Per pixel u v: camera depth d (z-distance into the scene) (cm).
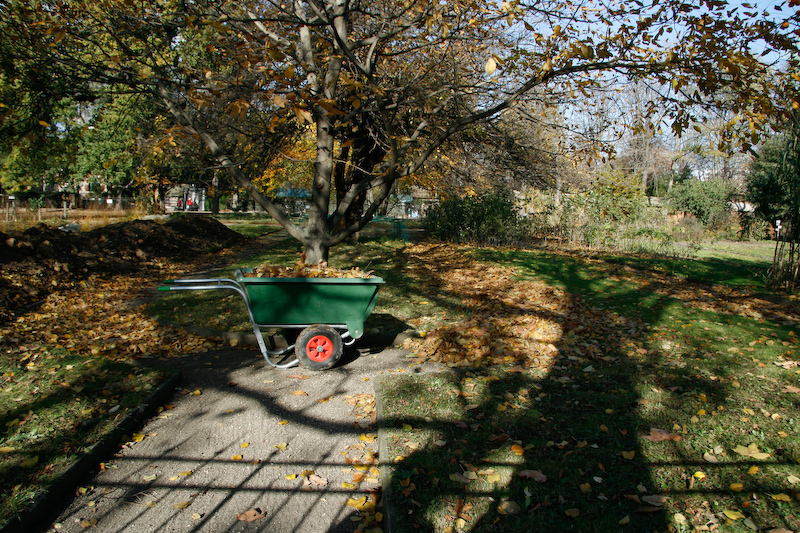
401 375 469
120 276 966
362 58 762
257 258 1259
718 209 2569
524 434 348
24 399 392
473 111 878
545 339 570
